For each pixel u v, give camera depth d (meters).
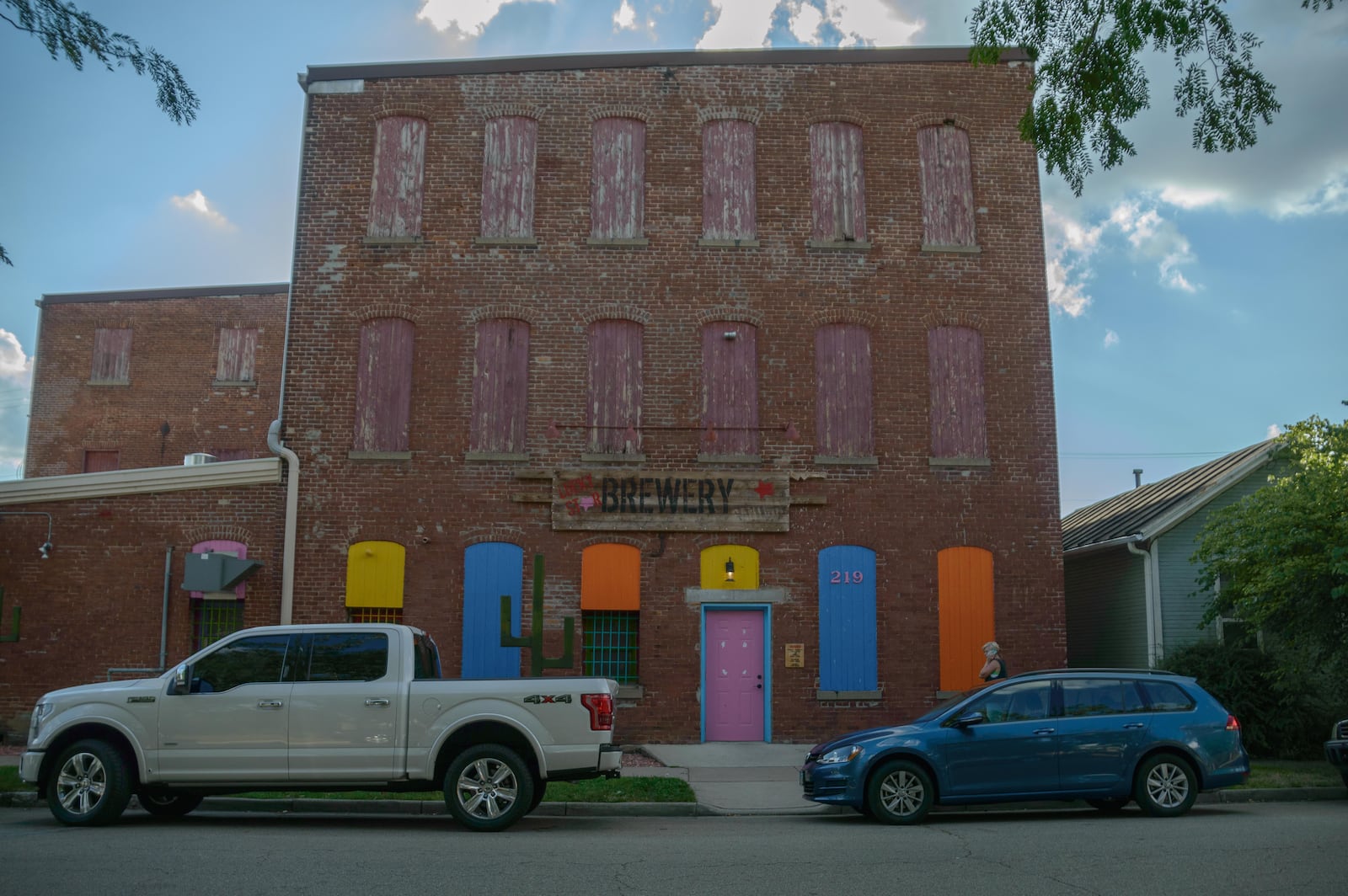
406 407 18.83
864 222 19.53
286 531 18.36
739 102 19.80
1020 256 19.61
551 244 19.28
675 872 8.13
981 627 18.45
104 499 18.56
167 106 12.34
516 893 7.36
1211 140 12.12
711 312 19.14
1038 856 8.88
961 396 19.11
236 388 27.83
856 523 18.59
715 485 18.55
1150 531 19.48
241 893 7.26
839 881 7.84
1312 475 15.87
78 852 8.84
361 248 19.28
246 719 10.62
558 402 18.81
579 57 19.83
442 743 10.63
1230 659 17.53
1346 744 13.34
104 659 18.11
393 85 19.81
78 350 28.38
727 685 18.25
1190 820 11.26
